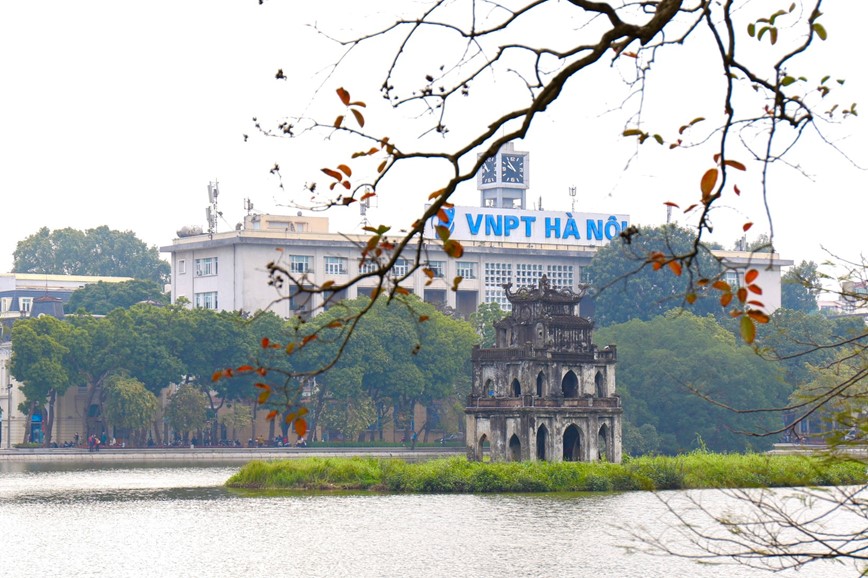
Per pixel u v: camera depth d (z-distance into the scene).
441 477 169.00
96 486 187.38
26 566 110.12
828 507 119.56
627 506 144.00
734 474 148.75
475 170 28.81
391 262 28.30
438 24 28.11
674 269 29.88
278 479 177.88
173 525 134.75
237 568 107.19
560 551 112.06
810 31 29.09
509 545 115.88
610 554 109.44
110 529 132.62
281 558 111.44
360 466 177.00
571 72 28.44
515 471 169.12
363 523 133.25
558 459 198.62
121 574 105.81
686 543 111.25
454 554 111.88
